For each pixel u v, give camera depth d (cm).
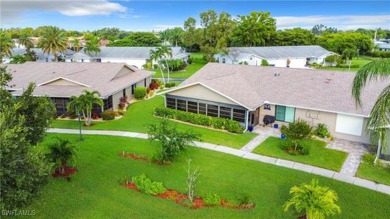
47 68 4197
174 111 3262
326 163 2188
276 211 1591
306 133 2302
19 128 1091
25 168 1166
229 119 2945
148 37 11431
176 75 6581
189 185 1688
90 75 3862
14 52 7525
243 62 7369
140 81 4459
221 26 9019
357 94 1470
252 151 2406
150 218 1528
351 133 2636
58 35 6675
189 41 9431
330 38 10250
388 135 2069
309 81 3108
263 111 3075
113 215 1549
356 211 1598
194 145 2498
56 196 1708
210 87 3016
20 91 3416
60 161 1941
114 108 3612
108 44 10956
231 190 1805
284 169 2092
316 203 1394
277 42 10119
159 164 2152
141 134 2795
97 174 1984
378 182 1917
